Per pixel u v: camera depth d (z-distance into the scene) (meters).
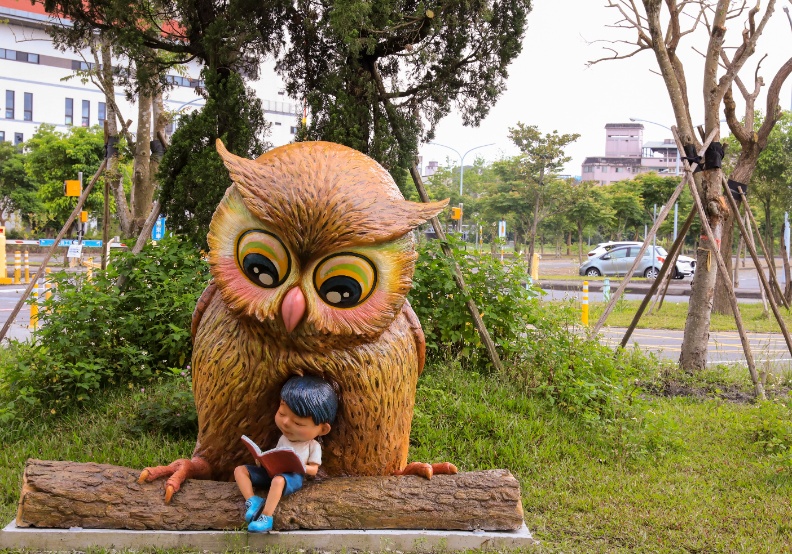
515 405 6.57
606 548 4.27
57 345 6.47
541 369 7.22
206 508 3.82
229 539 3.75
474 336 7.59
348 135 7.48
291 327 3.39
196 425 5.82
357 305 3.52
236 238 3.52
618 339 13.79
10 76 48.94
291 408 3.59
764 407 6.71
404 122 7.89
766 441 6.41
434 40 8.21
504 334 7.80
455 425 6.07
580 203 35.97
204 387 3.83
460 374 7.10
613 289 25.17
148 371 6.74
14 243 37.25
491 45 8.28
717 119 9.53
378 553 3.78
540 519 4.67
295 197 3.38
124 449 5.41
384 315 3.54
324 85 7.75
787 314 17.41
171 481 3.80
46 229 44.78
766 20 9.22
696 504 5.00
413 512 3.87
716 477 5.68
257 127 8.20
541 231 48.38
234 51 8.20
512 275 7.91
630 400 6.92
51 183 33.56
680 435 6.63
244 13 8.16
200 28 8.74
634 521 4.68
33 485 3.75
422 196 8.03
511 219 42.03
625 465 5.82
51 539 3.72
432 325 7.61
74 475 3.81
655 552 4.25
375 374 3.69
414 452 5.59
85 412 6.20
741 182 11.50
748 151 11.52
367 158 3.83
